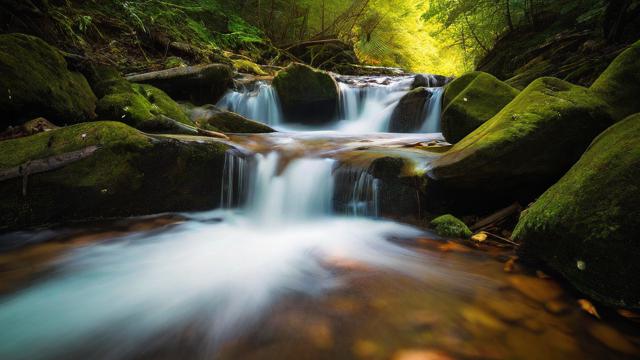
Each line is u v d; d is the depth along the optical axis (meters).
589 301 2.16
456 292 2.38
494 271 2.63
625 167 2.12
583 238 2.14
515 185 3.33
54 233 3.27
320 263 2.94
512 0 9.77
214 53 10.08
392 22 17.36
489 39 12.95
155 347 1.89
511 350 1.79
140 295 2.41
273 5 14.43
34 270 2.69
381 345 1.86
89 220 3.54
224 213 4.22
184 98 6.97
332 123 8.26
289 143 5.29
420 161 4.02
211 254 3.13
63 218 3.43
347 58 15.42
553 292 2.30
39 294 2.38
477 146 3.28
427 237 3.38
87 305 2.28
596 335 1.89
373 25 17.19
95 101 5.05
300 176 4.34
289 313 2.19
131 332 2.01
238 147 4.50
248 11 14.88
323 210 4.23
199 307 2.27
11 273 2.63
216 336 1.97
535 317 2.06
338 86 8.12
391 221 3.86
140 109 4.79
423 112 6.97
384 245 3.27
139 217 3.76
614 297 2.04
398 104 7.35
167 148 3.81
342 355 1.79
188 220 3.89
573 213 2.24
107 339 1.95
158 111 5.18
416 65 20.09
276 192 4.39
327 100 7.84
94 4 8.45
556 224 2.32
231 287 2.53
